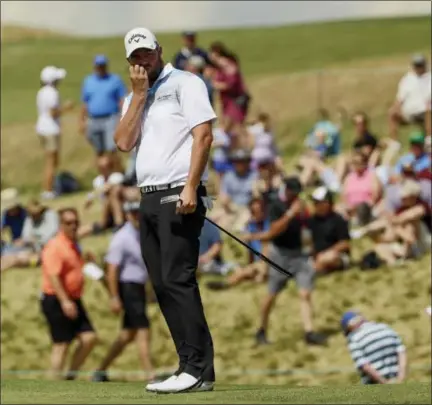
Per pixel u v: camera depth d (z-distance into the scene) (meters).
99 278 46.44
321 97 88.56
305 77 90.62
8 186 81.12
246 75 103.94
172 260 24.64
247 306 54.69
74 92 101.00
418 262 55.97
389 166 66.75
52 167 73.44
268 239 50.75
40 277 59.78
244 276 56.69
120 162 69.69
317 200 55.41
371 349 40.94
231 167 67.19
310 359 49.78
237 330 53.03
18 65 111.19
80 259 45.19
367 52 109.25
